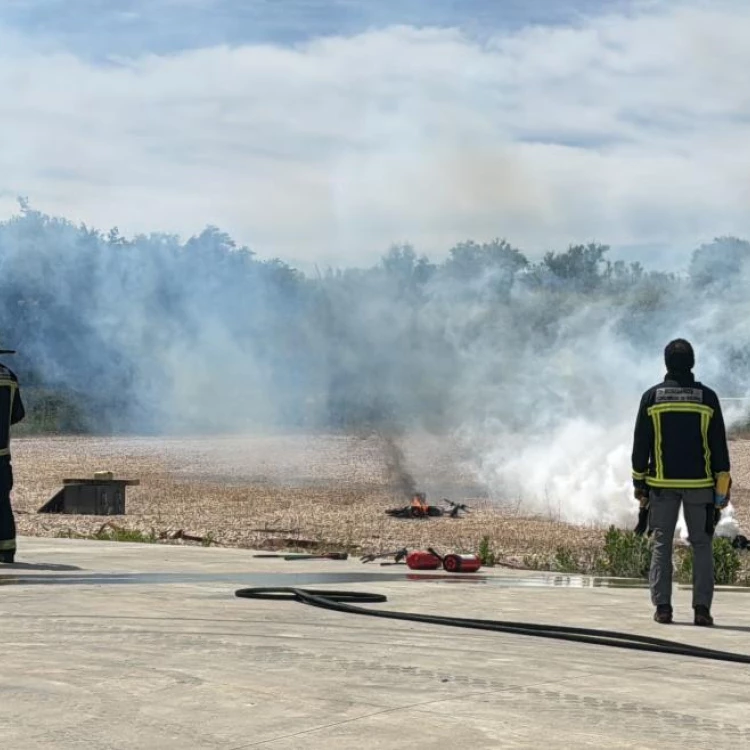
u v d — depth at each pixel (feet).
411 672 22.57
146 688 20.83
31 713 19.12
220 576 37.37
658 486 30.42
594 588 36.91
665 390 30.63
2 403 39.70
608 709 20.15
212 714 19.16
